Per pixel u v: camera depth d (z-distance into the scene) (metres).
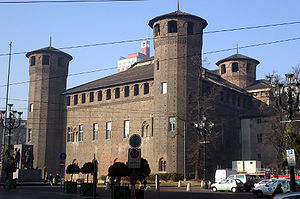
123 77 64.69
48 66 68.19
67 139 67.44
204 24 57.56
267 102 70.75
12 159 39.22
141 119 57.47
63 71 70.06
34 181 58.03
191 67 54.34
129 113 59.25
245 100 70.75
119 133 59.91
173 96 53.06
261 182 33.31
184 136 50.66
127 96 60.16
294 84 25.86
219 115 60.75
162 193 33.09
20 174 57.03
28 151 62.88
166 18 55.06
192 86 53.97
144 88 58.03
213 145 56.44
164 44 54.81
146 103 57.28
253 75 81.12
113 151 60.19
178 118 52.31
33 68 68.69
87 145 64.25
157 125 53.66
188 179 50.91
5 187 36.09
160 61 54.88
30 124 67.19
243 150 65.44
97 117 63.62
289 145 25.81
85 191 27.61
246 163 51.91
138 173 26.34
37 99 67.19
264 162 62.72
